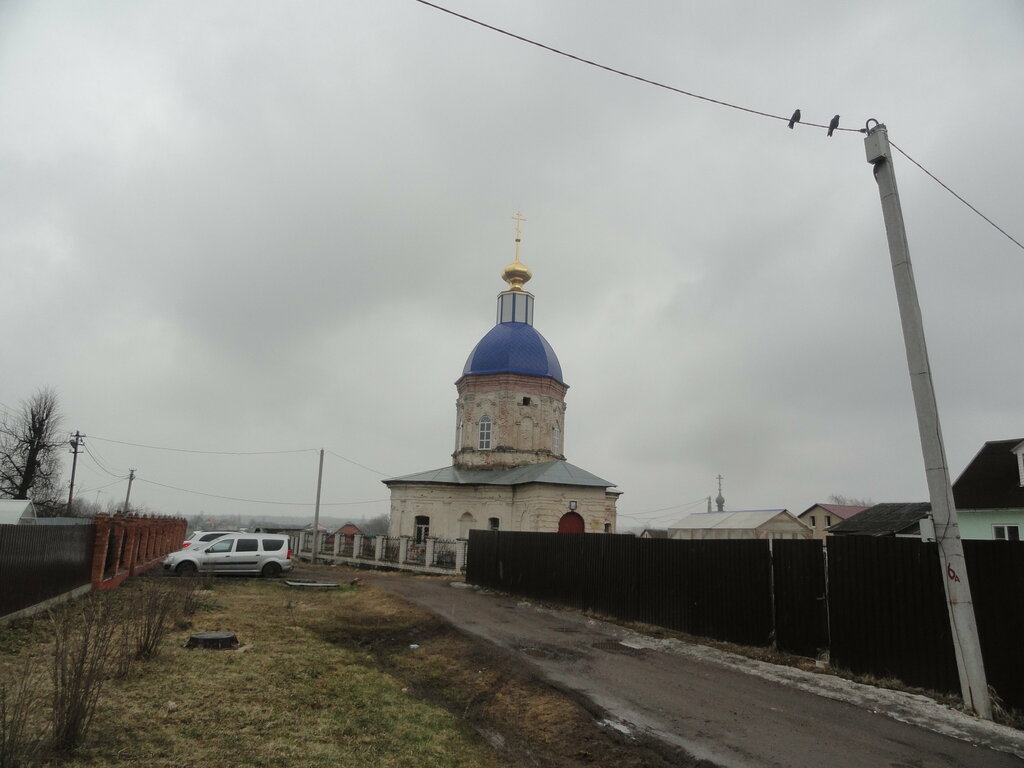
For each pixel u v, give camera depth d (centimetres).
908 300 909
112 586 1720
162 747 583
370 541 3284
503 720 782
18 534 1110
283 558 2355
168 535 3288
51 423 4406
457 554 2655
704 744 667
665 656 1102
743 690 875
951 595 823
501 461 3672
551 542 1831
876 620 943
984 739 692
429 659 1077
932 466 861
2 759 483
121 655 824
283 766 568
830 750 651
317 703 757
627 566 1506
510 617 1530
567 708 789
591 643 1212
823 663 1023
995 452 2517
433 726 718
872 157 950
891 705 810
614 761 642
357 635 1241
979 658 794
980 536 2402
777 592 1129
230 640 1018
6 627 1022
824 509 5488
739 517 4950
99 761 538
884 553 945
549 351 3988
